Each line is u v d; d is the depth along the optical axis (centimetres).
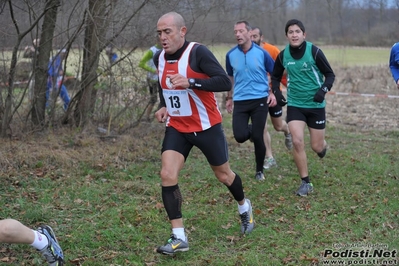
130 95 892
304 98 641
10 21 804
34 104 850
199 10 887
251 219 519
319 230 529
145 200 611
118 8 821
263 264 450
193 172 733
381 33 1891
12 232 387
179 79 434
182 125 470
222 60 1019
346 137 995
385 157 830
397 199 622
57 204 580
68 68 880
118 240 497
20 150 738
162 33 447
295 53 630
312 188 652
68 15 823
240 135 697
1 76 813
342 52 2023
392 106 1352
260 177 712
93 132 876
